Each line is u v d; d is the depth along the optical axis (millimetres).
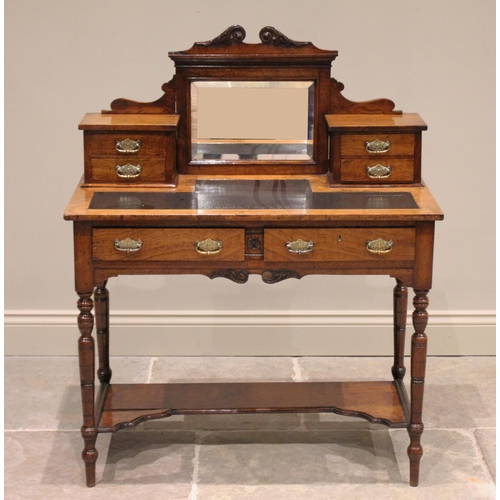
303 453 3312
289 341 3996
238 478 3160
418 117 3229
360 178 3154
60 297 3961
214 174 3279
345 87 3709
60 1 3586
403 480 3156
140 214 2844
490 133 3752
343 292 3947
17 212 3838
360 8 3607
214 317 3973
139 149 3107
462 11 3609
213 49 3170
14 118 3721
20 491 3082
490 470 3207
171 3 3598
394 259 2936
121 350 3996
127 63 3668
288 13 3619
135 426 3430
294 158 3281
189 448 3342
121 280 3914
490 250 3906
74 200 2986
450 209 3850
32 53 3643
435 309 3994
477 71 3678
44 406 3604
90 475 3100
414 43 3648
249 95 3221
